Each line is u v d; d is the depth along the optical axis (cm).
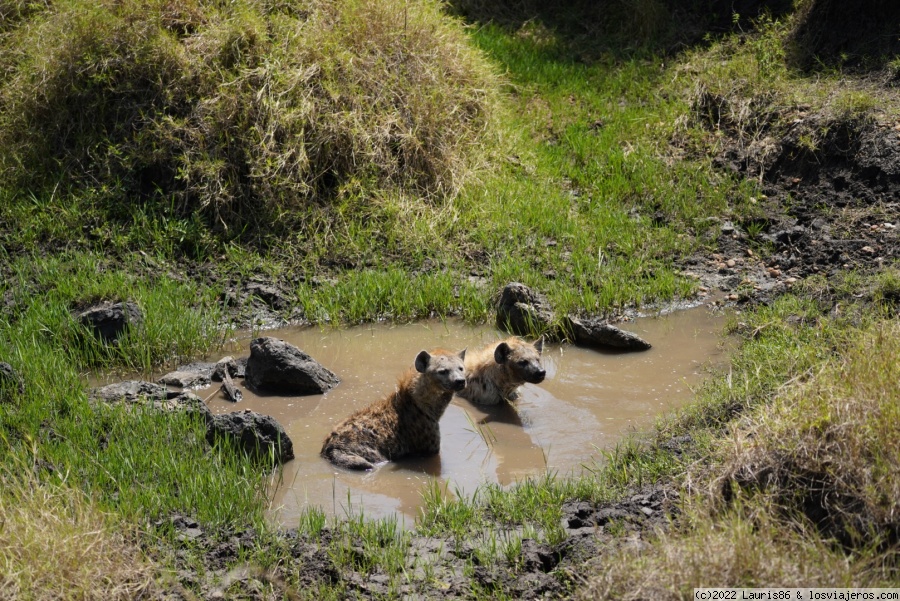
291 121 1742
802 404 940
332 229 1695
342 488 1055
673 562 766
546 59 2436
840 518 834
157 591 833
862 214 1725
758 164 1919
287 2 1930
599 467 1073
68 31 1811
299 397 1270
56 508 878
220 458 1048
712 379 1259
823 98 1986
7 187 1717
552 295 1554
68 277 1517
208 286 1564
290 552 902
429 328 1502
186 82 1766
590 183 1914
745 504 851
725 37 2366
